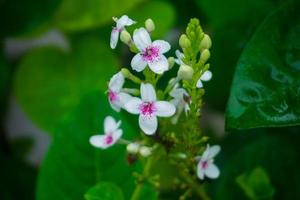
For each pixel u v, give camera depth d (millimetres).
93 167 325
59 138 326
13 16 412
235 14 402
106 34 448
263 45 272
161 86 403
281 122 261
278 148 342
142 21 427
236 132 399
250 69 270
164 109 256
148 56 253
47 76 431
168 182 391
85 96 328
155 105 257
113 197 286
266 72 269
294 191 337
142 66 252
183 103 273
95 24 432
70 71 433
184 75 250
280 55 271
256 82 268
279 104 264
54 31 514
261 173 318
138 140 284
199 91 259
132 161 285
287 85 267
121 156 325
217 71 399
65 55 436
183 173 288
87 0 427
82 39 438
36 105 428
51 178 324
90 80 429
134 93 278
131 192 320
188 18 459
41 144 518
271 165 341
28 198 424
